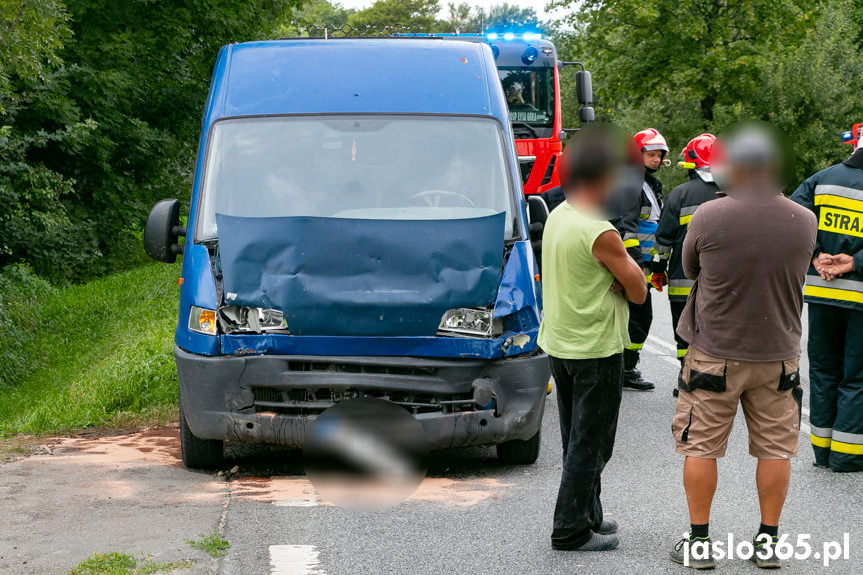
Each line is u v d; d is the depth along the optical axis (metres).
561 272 4.70
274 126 6.85
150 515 5.25
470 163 6.77
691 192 8.55
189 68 27.31
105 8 24.75
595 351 4.65
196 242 6.45
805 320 13.95
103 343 15.73
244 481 6.20
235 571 4.49
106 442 7.50
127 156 26.73
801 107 36.34
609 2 36.50
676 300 8.73
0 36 14.16
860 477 6.26
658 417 8.17
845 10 39.28
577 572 4.56
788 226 4.52
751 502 5.70
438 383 5.98
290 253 5.96
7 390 13.85
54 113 22.50
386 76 7.09
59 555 4.52
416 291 5.96
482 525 5.28
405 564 4.65
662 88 37.06
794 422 4.67
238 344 6.03
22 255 23.52
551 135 17.56
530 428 6.15
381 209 6.55
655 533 5.15
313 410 5.99
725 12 35.38
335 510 5.54
